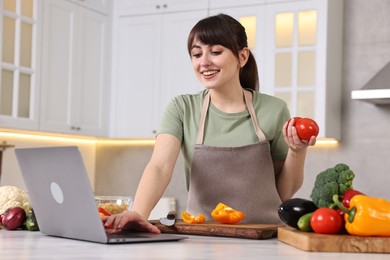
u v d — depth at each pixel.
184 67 4.63
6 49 4.02
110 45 4.90
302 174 2.20
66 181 1.61
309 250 1.47
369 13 4.43
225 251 1.44
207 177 2.22
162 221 1.91
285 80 4.31
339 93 4.42
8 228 2.00
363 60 4.43
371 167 4.38
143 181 2.07
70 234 1.69
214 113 2.30
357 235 1.53
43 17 4.28
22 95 4.16
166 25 4.70
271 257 1.34
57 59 4.41
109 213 2.12
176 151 2.22
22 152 1.74
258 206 2.20
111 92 4.90
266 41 4.35
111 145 5.24
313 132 1.92
